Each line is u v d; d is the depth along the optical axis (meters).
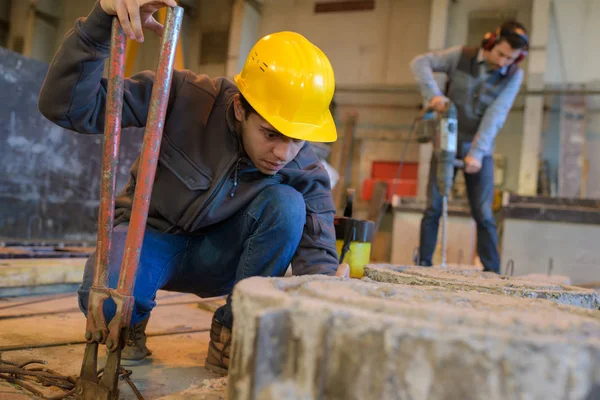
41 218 3.92
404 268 1.85
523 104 7.28
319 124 1.34
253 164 1.42
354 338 0.70
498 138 7.39
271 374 0.73
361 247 2.21
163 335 1.88
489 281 1.54
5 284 2.36
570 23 7.23
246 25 8.52
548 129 7.30
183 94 1.42
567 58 7.23
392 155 7.91
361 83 8.19
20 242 3.53
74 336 1.69
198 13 8.89
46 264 2.59
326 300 0.81
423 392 0.66
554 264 4.02
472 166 3.30
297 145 1.32
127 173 4.33
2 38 9.31
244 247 1.43
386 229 6.99
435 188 3.57
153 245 1.40
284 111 1.28
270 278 0.97
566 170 7.06
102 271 1.10
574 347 0.65
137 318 1.36
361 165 7.98
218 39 8.73
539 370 0.64
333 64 8.34
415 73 3.51
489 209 3.53
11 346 1.48
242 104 1.32
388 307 0.77
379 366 0.68
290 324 0.74
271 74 1.29
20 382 1.19
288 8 8.68
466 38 7.70
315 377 0.71
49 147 3.93
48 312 2.05
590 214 3.93
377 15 8.22
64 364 1.38
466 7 7.73
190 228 1.40
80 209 4.23
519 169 7.27
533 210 4.08
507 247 4.14
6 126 3.60
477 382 0.65
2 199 3.64
